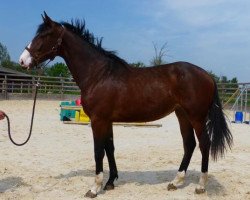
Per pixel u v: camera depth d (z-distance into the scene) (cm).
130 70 550
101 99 531
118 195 539
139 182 609
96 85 536
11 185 577
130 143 986
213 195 541
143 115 541
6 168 677
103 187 578
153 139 1064
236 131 1303
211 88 534
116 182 607
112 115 539
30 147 888
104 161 762
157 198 526
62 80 2928
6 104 2120
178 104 543
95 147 538
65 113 1426
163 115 548
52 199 516
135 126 1355
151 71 550
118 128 1289
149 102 533
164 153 846
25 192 543
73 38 555
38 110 1858
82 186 578
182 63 545
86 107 546
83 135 1109
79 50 554
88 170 680
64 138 1043
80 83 555
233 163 754
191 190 566
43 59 558
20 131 1123
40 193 541
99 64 546
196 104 526
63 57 572
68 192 549
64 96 2836
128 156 809
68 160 764
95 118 538
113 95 531
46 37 551
